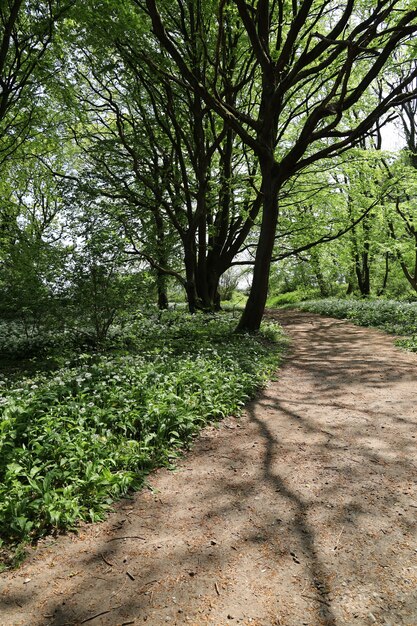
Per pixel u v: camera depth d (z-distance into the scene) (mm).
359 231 24516
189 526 3760
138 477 4551
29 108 14234
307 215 21203
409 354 11211
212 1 12289
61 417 5094
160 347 10516
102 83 16719
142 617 2756
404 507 3932
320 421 6246
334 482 4445
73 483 4117
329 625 2654
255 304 13492
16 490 3779
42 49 12250
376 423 6090
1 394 6207
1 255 14906
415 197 23578
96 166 17266
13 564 3240
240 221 19844
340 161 19188
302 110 18031
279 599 2883
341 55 14031
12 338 11797
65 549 3447
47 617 2766
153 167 16906
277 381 8602
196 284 19094
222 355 9289
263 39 11484
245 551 3400
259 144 12320
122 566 3252
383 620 2682
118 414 5523
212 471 4773
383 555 3297
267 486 4414
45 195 25984
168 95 15094
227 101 14328
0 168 17281
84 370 7531
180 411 5777
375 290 34969
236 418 6438
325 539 3520
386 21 12328
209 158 16047
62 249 10172
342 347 12844
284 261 30172
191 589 2998
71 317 10219
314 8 13484
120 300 10117
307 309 28031
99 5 10984
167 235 18156
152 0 9727
